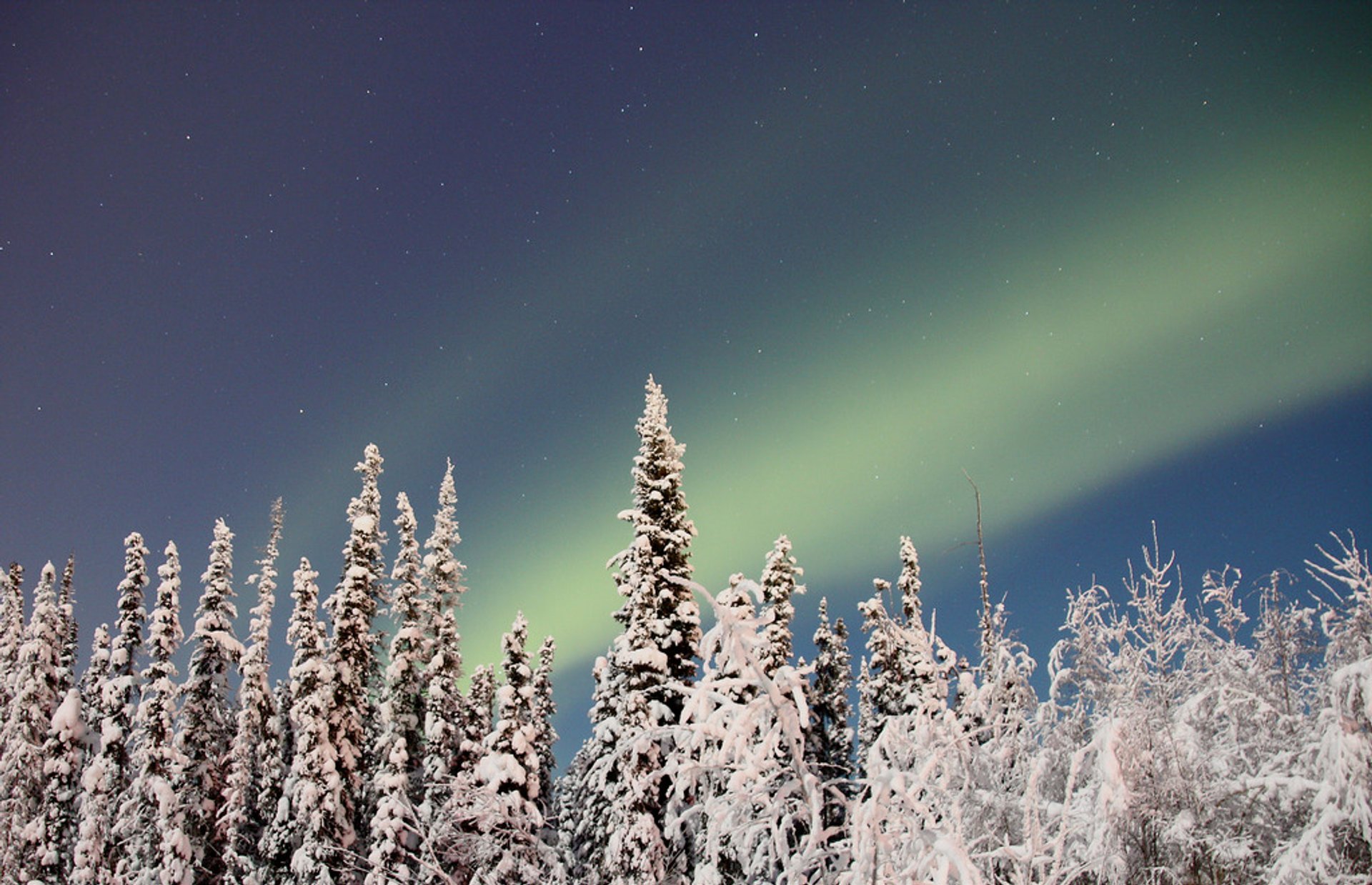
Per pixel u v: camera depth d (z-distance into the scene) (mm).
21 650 40594
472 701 33312
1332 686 8070
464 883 25625
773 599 28297
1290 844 8164
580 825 26188
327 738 31172
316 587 32625
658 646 25047
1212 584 11430
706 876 13539
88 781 34906
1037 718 9359
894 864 6098
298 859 28594
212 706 36188
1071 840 8570
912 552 28969
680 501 27047
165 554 37531
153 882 33094
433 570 35125
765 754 6180
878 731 25641
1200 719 9914
